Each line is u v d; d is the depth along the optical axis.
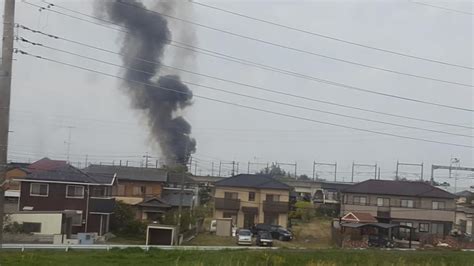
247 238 38.81
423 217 52.31
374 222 47.75
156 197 49.62
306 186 80.19
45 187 38.50
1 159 11.63
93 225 39.25
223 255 22.06
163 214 45.31
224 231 45.28
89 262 20.34
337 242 43.19
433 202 52.44
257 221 51.75
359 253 26.48
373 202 53.28
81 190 39.09
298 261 22.55
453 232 52.25
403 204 52.72
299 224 54.78
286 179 83.62
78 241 34.00
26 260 19.89
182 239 38.97
